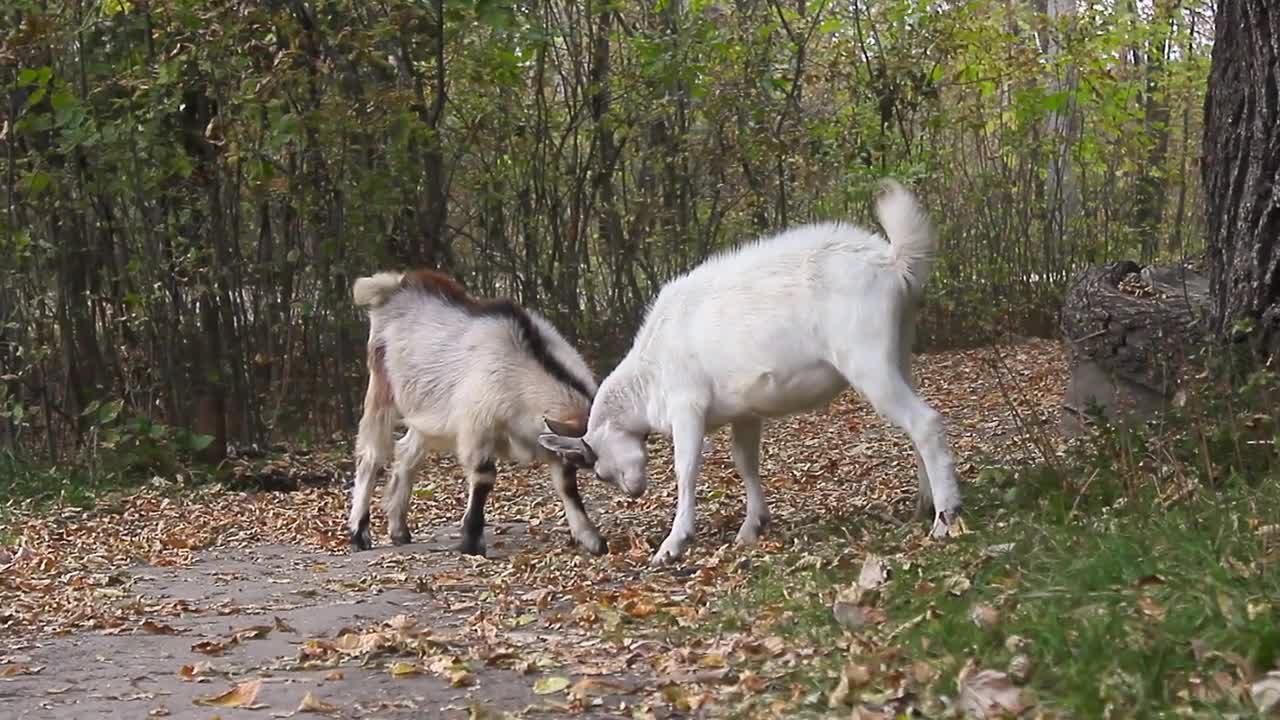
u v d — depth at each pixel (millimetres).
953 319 18609
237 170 12359
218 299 12438
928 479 7363
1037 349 17406
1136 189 19922
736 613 5641
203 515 10055
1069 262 19062
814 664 4738
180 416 12211
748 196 15953
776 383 7105
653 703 4508
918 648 4617
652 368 7504
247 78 11383
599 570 7102
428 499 10211
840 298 6898
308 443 13141
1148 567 4938
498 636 5598
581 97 15344
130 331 12195
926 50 16641
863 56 17547
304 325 13273
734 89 15266
